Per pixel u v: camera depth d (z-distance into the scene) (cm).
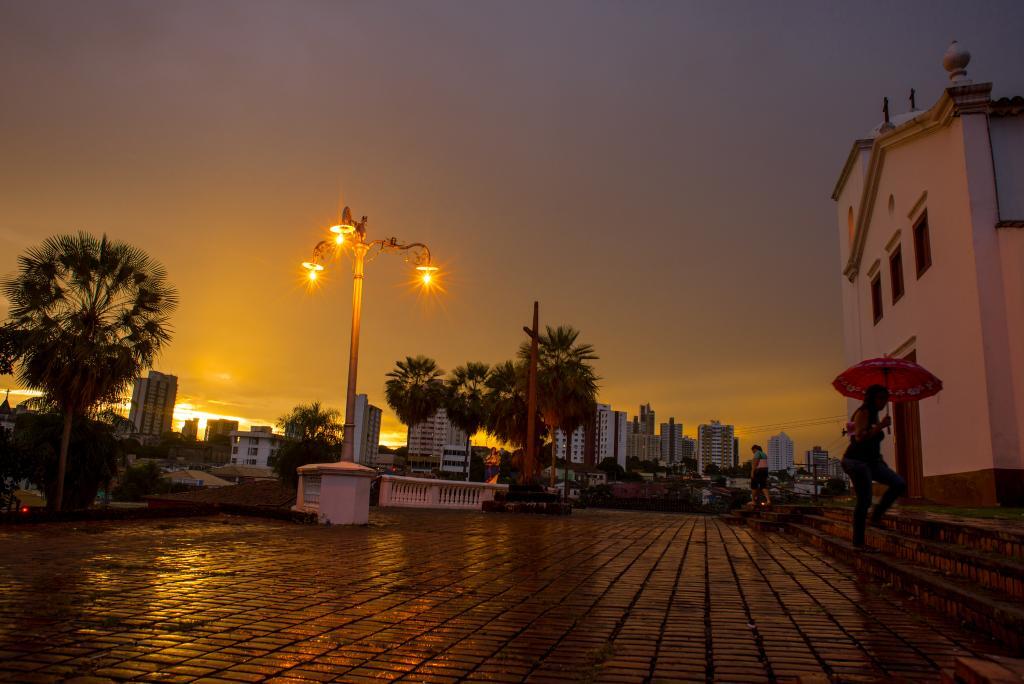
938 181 1401
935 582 529
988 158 1267
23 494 2775
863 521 792
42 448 2334
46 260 1881
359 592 575
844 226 2356
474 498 2302
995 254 1227
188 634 413
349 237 1459
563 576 694
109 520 1232
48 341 1808
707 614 506
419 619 474
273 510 1400
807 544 1095
